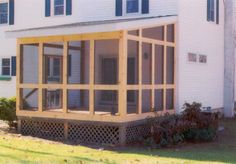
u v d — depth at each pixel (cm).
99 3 1881
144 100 1634
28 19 2094
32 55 1944
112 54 1795
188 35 1736
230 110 2094
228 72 2092
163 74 1554
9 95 2117
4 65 2161
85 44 1814
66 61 1448
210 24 1961
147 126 1421
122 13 1808
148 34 1611
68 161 1000
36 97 1727
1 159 1002
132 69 1747
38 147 1228
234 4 2131
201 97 1858
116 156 1129
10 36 1540
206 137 1431
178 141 1357
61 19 1995
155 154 1182
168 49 1648
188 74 1739
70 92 1778
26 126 1540
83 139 1416
